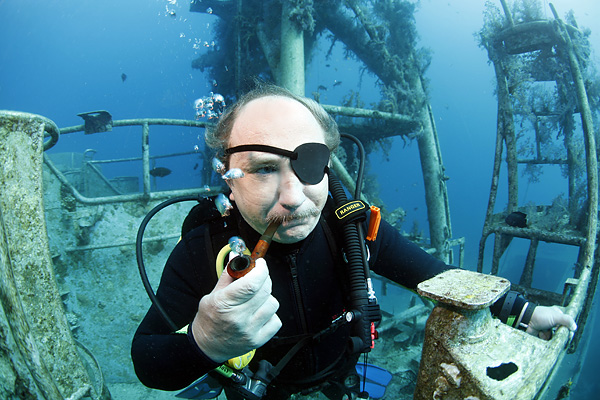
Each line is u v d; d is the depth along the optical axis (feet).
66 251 14.12
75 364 4.72
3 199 4.25
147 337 3.75
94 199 14.25
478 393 2.49
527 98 13.57
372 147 23.02
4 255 2.80
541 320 4.07
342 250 4.33
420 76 20.65
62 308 4.75
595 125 13.75
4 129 4.34
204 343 2.67
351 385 4.66
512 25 13.05
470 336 2.71
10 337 2.48
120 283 14.74
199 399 8.05
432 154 20.59
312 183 3.14
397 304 26.58
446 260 19.90
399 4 20.66
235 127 3.48
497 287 2.69
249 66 19.86
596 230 10.50
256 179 3.13
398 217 19.66
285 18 16.52
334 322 4.14
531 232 11.52
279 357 4.35
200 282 4.22
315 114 3.85
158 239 14.70
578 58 13.17
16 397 2.40
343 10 21.56
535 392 2.49
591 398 20.36
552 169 194.29
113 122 14.79
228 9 22.93
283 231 3.32
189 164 188.96
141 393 14.14
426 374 2.86
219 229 4.23
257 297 2.33
